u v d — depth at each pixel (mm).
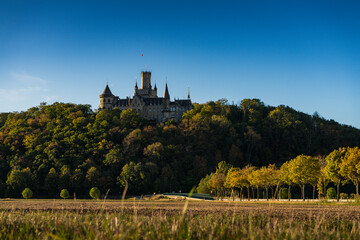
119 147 159750
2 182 129625
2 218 21484
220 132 186375
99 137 163875
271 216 31797
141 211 39094
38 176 136500
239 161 170125
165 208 45062
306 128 195125
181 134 177625
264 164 175250
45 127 183375
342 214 34281
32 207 47469
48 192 132375
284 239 13875
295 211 38094
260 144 183250
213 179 104312
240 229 14875
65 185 131375
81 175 133875
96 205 51219
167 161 158375
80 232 13773
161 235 12195
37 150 153375
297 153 182875
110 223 13398
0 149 154250
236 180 86312
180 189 142000
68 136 164750
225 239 13156
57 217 19141
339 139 189250
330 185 113750
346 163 60656
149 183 136750
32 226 17578
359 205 51906
